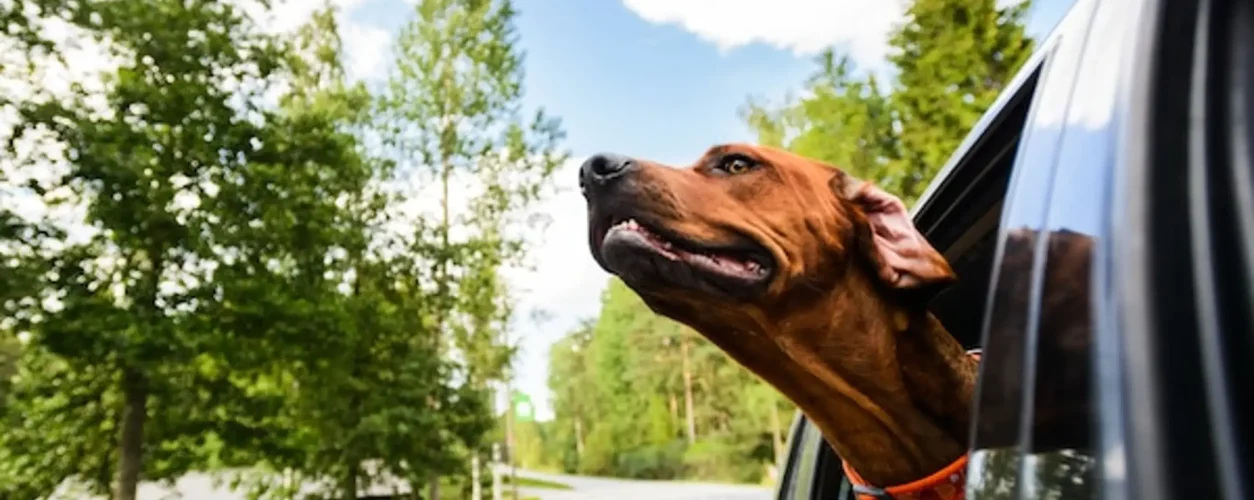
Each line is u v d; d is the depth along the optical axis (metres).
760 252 2.17
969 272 2.79
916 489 2.23
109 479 16.42
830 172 2.33
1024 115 1.97
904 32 22.05
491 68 25.30
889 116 23.16
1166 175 0.96
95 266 14.66
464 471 21.86
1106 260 0.97
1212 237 0.88
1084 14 1.48
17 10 13.80
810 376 2.27
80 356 13.85
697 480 62.12
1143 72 1.08
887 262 2.18
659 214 2.21
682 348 73.56
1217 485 0.73
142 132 14.70
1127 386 0.84
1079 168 1.15
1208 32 1.06
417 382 19.89
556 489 54.06
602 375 81.00
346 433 19.42
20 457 16.34
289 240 16.02
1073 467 0.92
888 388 2.20
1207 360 0.80
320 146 16.80
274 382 19.53
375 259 21.83
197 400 16.11
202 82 15.57
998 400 1.20
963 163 2.31
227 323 15.41
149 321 14.33
